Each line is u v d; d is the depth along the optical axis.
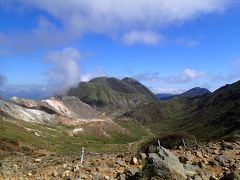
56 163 27.81
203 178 15.41
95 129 193.12
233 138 35.38
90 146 127.56
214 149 24.00
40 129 152.12
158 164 14.05
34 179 19.33
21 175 21.25
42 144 101.25
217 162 19.12
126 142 182.12
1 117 141.25
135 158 20.78
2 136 87.31
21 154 60.16
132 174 16.67
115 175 18.11
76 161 25.17
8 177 20.69
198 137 128.25
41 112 193.75
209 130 143.38
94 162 22.89
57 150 94.44
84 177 17.92
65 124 192.12
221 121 153.25
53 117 197.00
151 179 13.78
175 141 44.00
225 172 16.66
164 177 13.72
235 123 117.94
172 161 14.34
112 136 194.62
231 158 20.27
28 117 177.50
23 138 101.44
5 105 173.12
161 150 15.09
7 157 50.94
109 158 24.92
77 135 176.00
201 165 18.55
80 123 199.62
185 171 15.37
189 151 22.89
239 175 14.80
